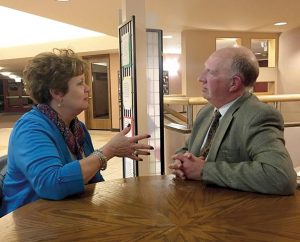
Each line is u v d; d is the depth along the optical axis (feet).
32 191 3.95
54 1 11.58
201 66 19.29
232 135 4.07
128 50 7.77
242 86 4.26
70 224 2.98
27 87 4.46
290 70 19.75
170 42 24.43
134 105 7.57
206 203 3.41
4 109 54.08
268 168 3.52
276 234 2.68
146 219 3.04
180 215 3.12
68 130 4.43
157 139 8.46
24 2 11.69
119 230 2.83
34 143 3.75
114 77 28.50
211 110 4.99
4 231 2.88
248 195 3.60
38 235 2.78
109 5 12.19
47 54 4.40
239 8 13.52
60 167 3.63
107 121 29.71
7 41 28.12
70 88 4.34
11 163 4.00
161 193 3.77
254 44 23.29
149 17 8.52
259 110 3.93
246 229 2.79
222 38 19.57
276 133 3.78
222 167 3.85
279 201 3.42
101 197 3.69
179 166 4.17
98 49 25.38
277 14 14.87
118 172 15.07
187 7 13.14
